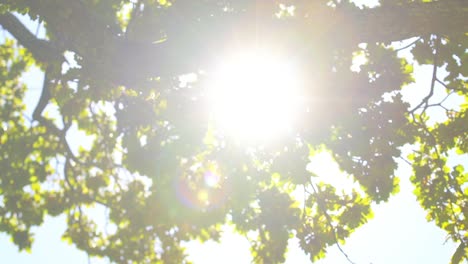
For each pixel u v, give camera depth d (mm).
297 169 8039
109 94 8438
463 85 7941
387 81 7488
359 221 8320
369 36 6836
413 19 6512
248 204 8023
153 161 7828
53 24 7453
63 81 8977
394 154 7812
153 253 11695
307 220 8547
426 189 8891
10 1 7176
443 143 8492
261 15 7129
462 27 6570
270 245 8336
